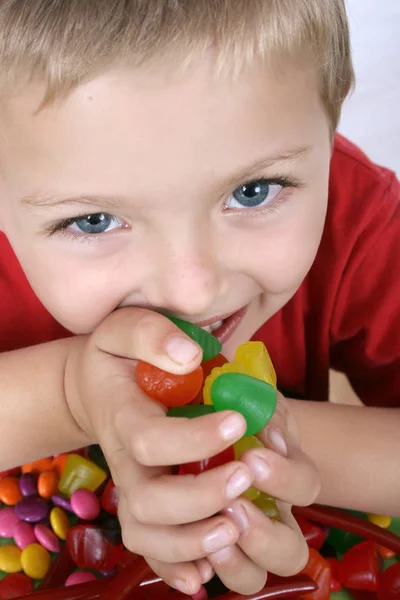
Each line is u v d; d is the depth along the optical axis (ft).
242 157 1.00
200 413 0.98
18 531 1.32
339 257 1.48
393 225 1.48
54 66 0.94
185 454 0.94
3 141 1.03
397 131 2.83
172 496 0.95
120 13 0.94
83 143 0.97
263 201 1.10
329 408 1.37
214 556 1.00
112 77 0.94
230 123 0.98
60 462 1.42
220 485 0.93
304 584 1.16
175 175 0.98
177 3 0.95
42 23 0.95
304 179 1.10
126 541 1.02
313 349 1.63
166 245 1.04
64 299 1.14
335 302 1.53
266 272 1.15
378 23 3.25
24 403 1.29
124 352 1.07
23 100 0.98
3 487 1.39
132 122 0.95
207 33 0.95
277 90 1.01
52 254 1.10
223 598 1.14
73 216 1.04
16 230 1.13
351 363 1.67
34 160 1.01
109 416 1.05
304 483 1.01
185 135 0.96
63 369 1.30
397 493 1.32
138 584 1.13
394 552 1.27
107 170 0.98
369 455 1.32
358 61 3.09
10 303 1.50
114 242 1.07
